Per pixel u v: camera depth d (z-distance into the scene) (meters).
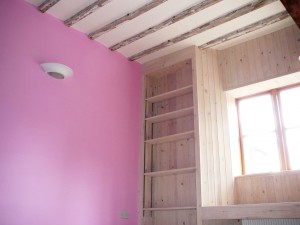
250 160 3.95
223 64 4.29
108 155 3.76
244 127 4.13
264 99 4.05
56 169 3.13
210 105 3.94
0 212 2.61
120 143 3.98
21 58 3.08
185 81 4.35
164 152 4.26
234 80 4.10
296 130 3.66
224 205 3.31
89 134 3.59
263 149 3.87
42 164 3.01
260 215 2.83
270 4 3.28
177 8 3.40
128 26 3.74
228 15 3.43
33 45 3.23
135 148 4.20
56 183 3.09
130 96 4.34
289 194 3.35
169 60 4.36
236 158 3.96
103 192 3.57
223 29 3.75
